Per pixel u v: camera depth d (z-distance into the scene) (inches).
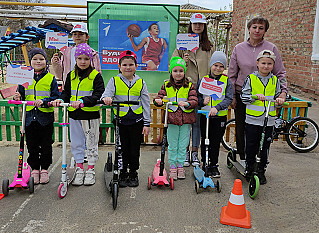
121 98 155.3
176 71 163.8
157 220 130.2
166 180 157.8
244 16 588.7
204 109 173.2
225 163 199.8
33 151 160.9
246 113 164.2
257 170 150.9
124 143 159.0
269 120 160.2
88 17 240.7
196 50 192.4
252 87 161.2
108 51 245.0
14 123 234.1
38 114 154.7
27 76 144.9
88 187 160.9
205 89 156.7
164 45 247.6
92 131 160.7
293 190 159.2
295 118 222.8
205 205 143.7
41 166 165.9
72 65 189.8
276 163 197.6
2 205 140.5
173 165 173.0
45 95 157.6
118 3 240.4
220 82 155.8
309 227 126.6
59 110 233.8
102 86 156.2
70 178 162.1
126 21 241.9
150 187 159.5
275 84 162.2
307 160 204.2
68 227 124.0
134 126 156.6
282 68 171.3
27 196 149.6
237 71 177.5
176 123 165.2
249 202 146.9
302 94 415.5
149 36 245.8
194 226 126.4
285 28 459.8
